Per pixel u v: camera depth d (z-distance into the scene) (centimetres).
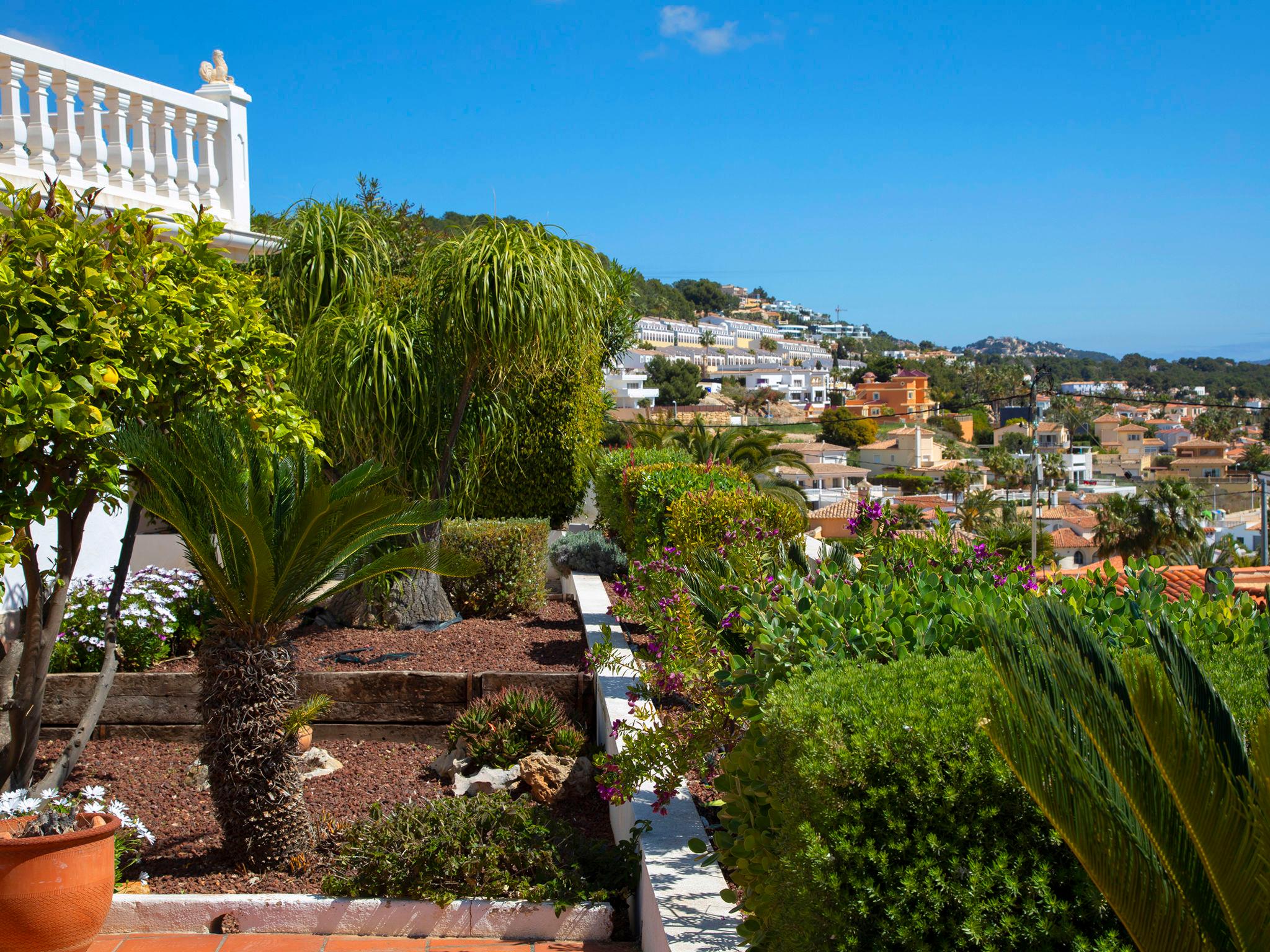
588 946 414
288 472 546
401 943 416
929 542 539
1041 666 214
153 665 736
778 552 618
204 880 451
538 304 794
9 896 356
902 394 14388
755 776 298
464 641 823
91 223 470
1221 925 197
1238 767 211
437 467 871
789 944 244
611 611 742
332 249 874
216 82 942
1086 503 8550
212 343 500
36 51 768
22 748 484
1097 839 199
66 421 404
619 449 1591
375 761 625
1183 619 346
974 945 225
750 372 15762
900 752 237
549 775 557
